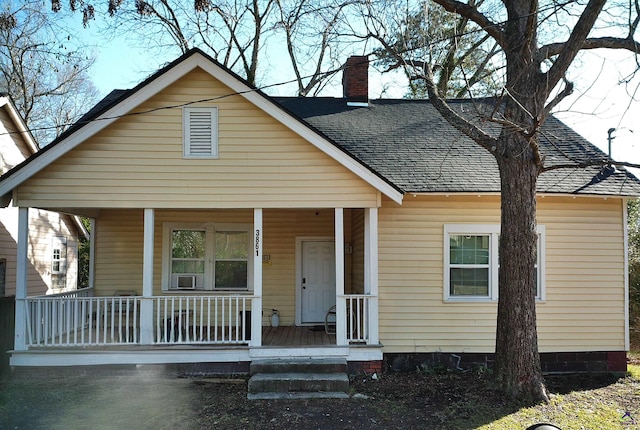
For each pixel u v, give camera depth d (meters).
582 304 10.74
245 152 9.84
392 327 10.52
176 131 9.80
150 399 8.34
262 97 9.62
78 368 9.52
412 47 9.72
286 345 9.87
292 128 9.65
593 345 10.70
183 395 8.57
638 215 18.67
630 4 8.28
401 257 10.62
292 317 12.77
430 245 10.66
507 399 8.27
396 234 10.63
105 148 9.68
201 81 9.84
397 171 10.97
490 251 10.76
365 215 10.45
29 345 9.49
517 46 8.47
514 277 8.42
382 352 10.38
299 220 12.97
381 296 10.55
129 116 9.73
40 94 24.86
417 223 10.66
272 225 12.91
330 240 12.97
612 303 10.80
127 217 12.71
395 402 8.27
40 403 8.11
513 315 8.43
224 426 7.18
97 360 9.52
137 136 9.73
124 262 12.64
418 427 7.20
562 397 8.68
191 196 9.74
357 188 9.86
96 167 9.66
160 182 9.72
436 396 8.58
